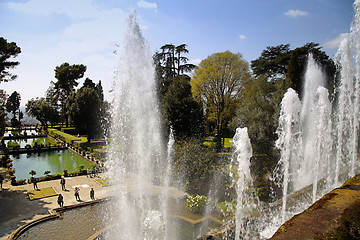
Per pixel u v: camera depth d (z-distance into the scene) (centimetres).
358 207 313
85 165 2725
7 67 2702
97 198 1595
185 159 1783
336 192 369
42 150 3578
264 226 713
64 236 1096
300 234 271
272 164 1733
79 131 5162
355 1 1123
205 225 1148
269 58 3053
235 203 1386
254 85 2139
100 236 1072
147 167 1880
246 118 1969
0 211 1402
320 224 286
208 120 3625
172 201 1487
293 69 2042
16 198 1623
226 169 1831
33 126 7869
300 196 863
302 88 1962
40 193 1712
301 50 2319
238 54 3144
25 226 1178
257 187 1581
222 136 3572
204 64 3259
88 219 1280
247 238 669
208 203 1398
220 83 3203
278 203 840
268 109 1927
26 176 2341
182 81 2361
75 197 1631
